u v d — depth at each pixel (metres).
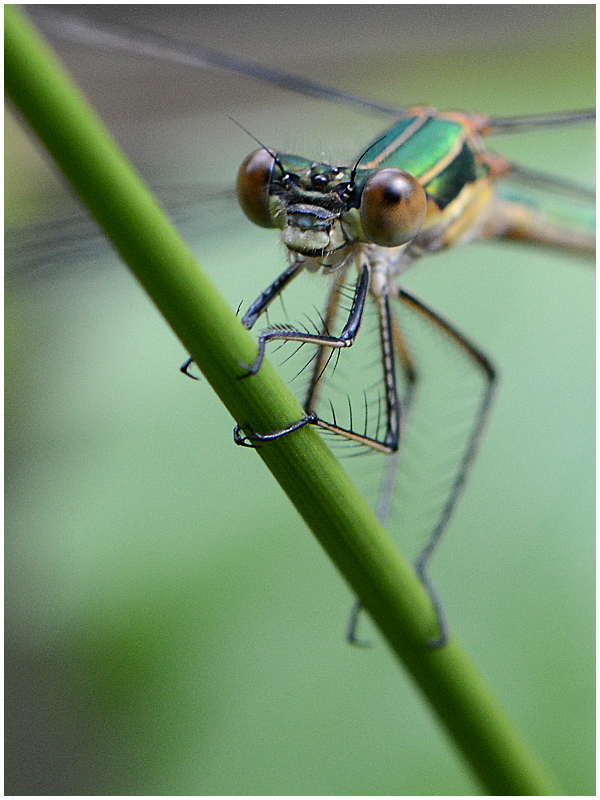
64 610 0.09
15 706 0.09
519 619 0.09
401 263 0.09
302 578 0.09
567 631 0.09
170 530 0.09
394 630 0.08
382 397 0.09
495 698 0.08
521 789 0.08
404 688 0.09
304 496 0.08
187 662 0.09
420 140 0.09
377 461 0.09
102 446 0.09
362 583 0.08
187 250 0.08
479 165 0.09
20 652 0.09
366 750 0.09
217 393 0.08
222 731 0.09
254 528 0.09
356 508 0.08
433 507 0.09
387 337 0.09
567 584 0.09
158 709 0.09
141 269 0.08
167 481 0.09
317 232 0.09
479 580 0.09
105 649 0.09
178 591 0.09
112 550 0.09
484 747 0.08
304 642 0.09
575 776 0.09
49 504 0.09
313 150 0.09
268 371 0.08
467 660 0.08
